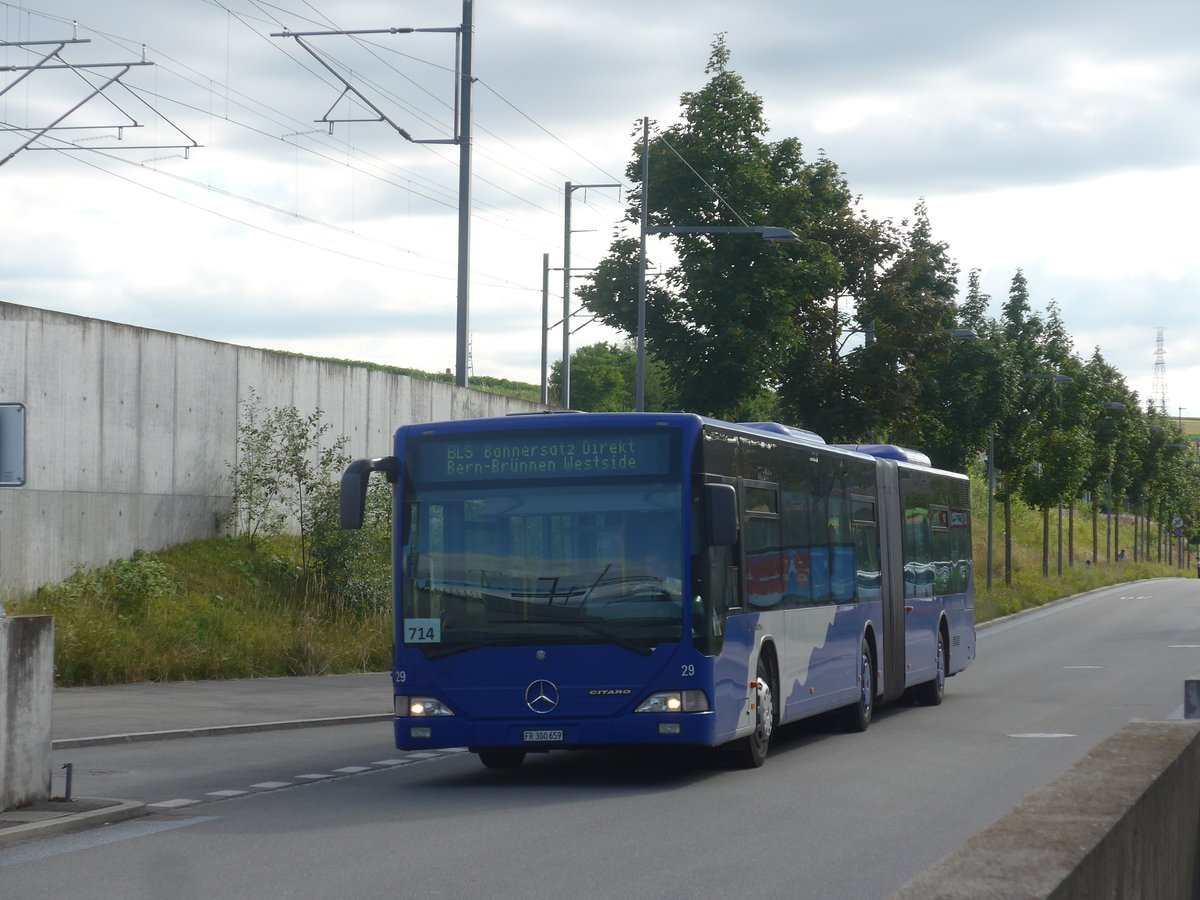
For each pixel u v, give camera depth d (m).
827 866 8.81
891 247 40.78
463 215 31.69
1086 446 65.75
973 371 48.66
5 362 22.91
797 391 40.00
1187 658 30.64
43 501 23.55
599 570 12.75
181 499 26.98
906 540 20.67
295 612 26.34
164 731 16.78
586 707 12.58
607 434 12.98
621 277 34.16
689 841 9.73
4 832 9.85
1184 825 5.55
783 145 37.41
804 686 15.64
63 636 21.38
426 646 12.88
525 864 8.91
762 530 14.48
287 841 9.91
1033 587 62.09
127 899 8.00
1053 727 17.67
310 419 29.47
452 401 37.19
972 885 3.10
